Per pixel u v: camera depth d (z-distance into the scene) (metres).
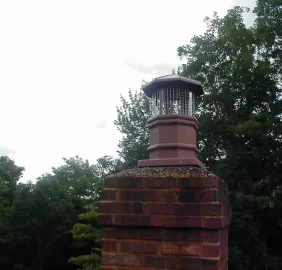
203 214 1.73
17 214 21.17
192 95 2.48
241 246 13.55
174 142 2.20
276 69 15.09
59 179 24.00
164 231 1.78
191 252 1.73
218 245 1.71
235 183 14.01
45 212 21.20
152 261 1.76
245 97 15.15
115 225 1.84
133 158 17.14
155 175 1.87
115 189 1.88
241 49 15.05
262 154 13.95
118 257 1.81
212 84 15.58
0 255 22.88
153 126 2.31
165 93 2.42
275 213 13.19
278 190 11.92
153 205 1.81
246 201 12.58
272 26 14.86
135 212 1.82
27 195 21.11
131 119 17.98
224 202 1.97
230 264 12.82
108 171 18.08
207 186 1.76
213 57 15.47
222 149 15.59
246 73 14.59
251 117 13.83
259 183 13.06
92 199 21.97
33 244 23.08
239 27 15.31
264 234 14.38
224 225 1.86
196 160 2.11
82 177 23.70
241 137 14.93
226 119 15.20
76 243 21.11
